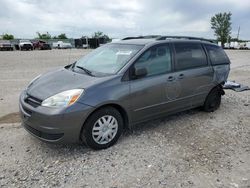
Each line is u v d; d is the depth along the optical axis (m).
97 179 3.10
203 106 5.59
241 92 7.79
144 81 4.09
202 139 4.28
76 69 4.45
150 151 3.80
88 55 4.97
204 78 5.20
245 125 4.98
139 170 3.30
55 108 3.36
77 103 3.42
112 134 3.90
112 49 4.62
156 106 4.36
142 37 5.12
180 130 4.63
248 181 3.13
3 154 3.62
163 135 4.39
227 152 3.85
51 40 55.03
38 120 3.41
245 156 3.75
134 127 4.70
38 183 2.99
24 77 10.05
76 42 49.03
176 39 4.88
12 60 17.86
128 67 3.95
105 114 3.73
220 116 5.46
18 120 4.93
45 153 3.68
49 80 3.99
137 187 2.96
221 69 5.63
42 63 16.08
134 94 3.96
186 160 3.57
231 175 3.25
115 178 3.13
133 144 4.02
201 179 3.14
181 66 4.74
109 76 3.83
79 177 3.13
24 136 4.20
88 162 3.47
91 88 3.56
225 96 7.21
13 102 6.16
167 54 4.55
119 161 3.51
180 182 3.07
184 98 4.86
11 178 3.07
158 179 3.12
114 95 3.71
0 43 35.94
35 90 3.77
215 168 3.40
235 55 28.67
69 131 3.43
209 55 5.41
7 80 9.23
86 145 3.79
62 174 3.19
